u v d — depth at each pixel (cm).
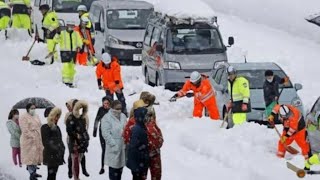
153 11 4269
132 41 4362
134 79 4088
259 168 2273
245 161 2355
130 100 3375
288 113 2381
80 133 2217
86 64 4247
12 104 3284
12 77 3850
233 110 2819
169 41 3744
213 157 2492
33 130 2264
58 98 3406
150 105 2014
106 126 2102
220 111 3023
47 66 4131
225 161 2419
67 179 2314
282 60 4325
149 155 2003
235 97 2816
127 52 4359
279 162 2342
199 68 3688
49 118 2153
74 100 2234
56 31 3931
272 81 2822
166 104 3306
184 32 3788
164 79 3691
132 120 2022
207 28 3828
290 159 2414
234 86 2822
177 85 3681
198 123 2872
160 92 3541
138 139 1966
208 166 2389
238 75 3078
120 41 4359
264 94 2834
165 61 3691
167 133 2822
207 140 2619
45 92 3525
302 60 4331
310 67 4191
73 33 3712
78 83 3803
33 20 5038
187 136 2712
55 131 2166
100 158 2542
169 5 3888
